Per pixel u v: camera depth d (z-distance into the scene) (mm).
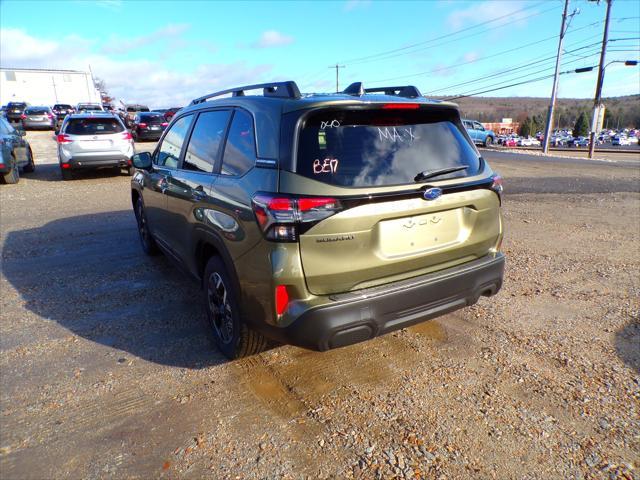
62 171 12586
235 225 2832
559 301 4273
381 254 2662
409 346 3496
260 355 3408
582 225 7352
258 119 2859
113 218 8117
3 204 9477
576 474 2244
